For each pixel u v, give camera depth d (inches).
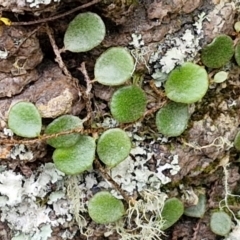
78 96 10.9
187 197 12.1
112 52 10.7
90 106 10.9
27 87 10.8
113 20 10.7
